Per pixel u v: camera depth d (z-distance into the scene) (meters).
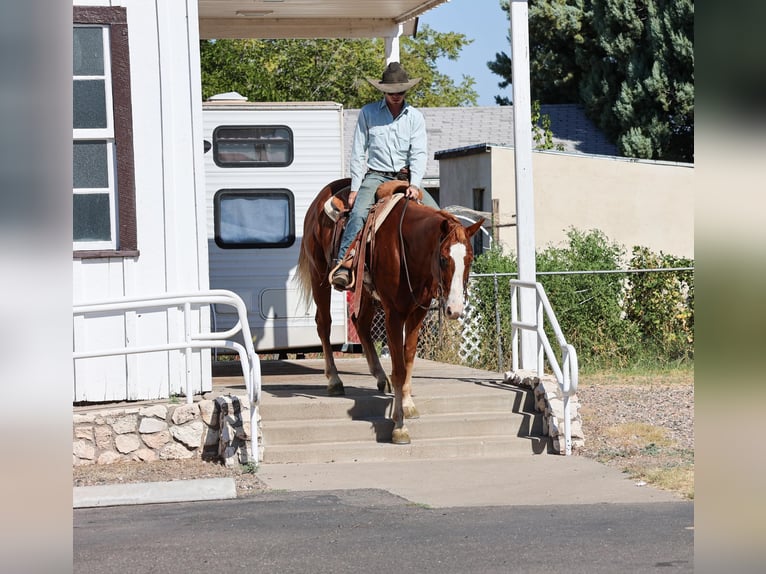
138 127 10.98
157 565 6.36
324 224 11.65
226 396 10.44
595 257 19.88
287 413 10.77
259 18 15.84
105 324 10.88
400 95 10.92
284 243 15.85
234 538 7.08
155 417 10.16
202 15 15.48
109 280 10.91
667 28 35.31
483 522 7.53
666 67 35.69
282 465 10.09
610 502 8.26
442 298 9.20
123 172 10.90
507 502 8.34
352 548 6.75
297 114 15.88
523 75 12.17
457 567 6.22
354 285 10.53
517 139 12.27
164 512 8.09
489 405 11.25
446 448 10.45
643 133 36.22
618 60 37.41
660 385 15.55
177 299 10.36
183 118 11.11
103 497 8.49
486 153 26.41
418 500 8.46
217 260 15.72
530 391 11.40
